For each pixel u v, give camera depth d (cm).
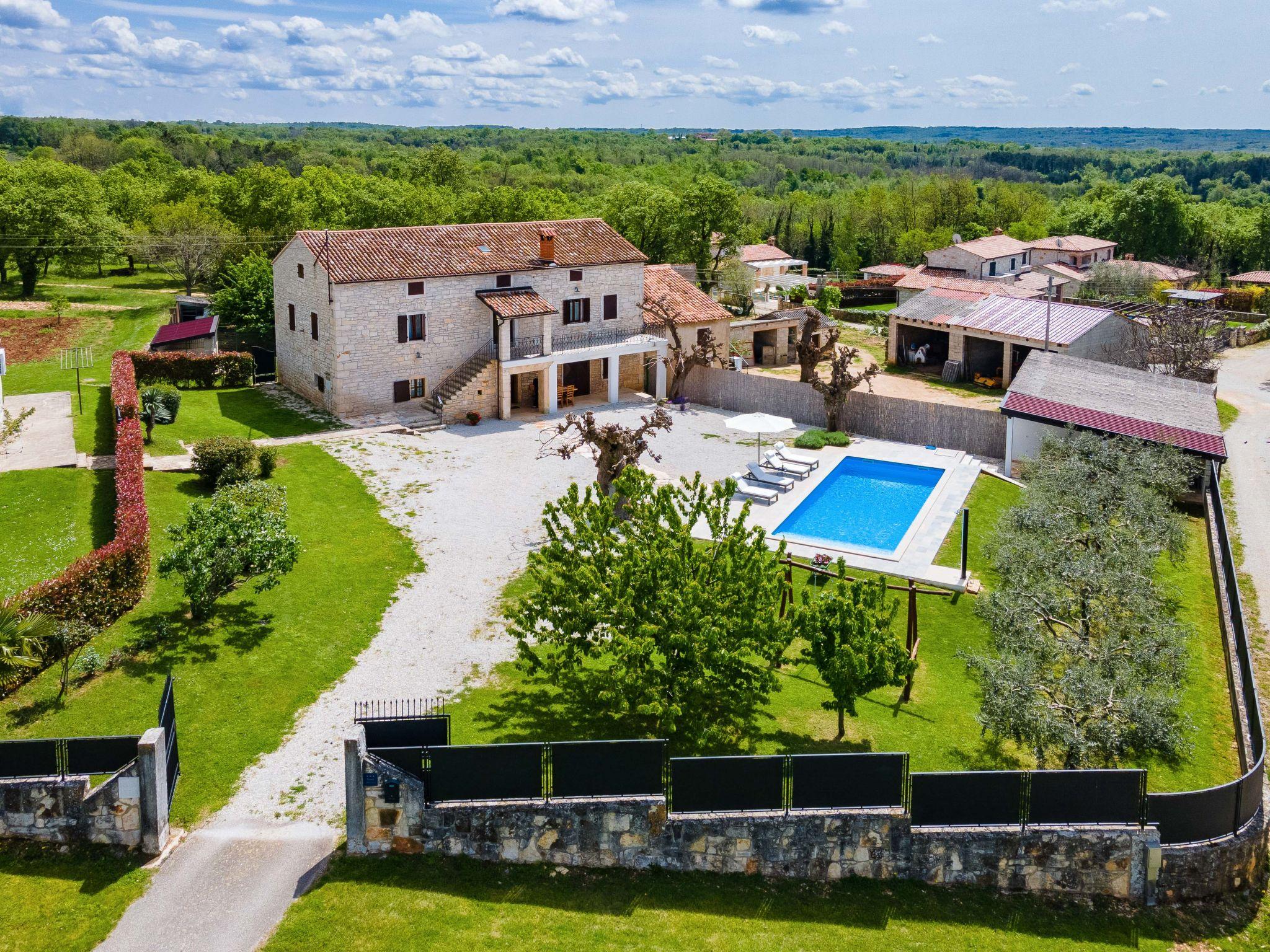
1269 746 2494
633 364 6184
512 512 4116
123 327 7881
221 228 9419
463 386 5331
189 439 4703
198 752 2464
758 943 1972
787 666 3031
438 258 5491
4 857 2112
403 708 2689
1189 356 6406
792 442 5250
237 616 3098
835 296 10256
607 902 2067
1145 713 2302
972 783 2175
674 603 2384
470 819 2145
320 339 5325
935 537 4006
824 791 2183
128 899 2003
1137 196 12975
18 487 3806
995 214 16400
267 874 2084
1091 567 2778
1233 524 4422
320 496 4184
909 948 1992
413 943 1908
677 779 2166
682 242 9975
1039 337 6519
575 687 2547
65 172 10925
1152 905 2186
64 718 2533
